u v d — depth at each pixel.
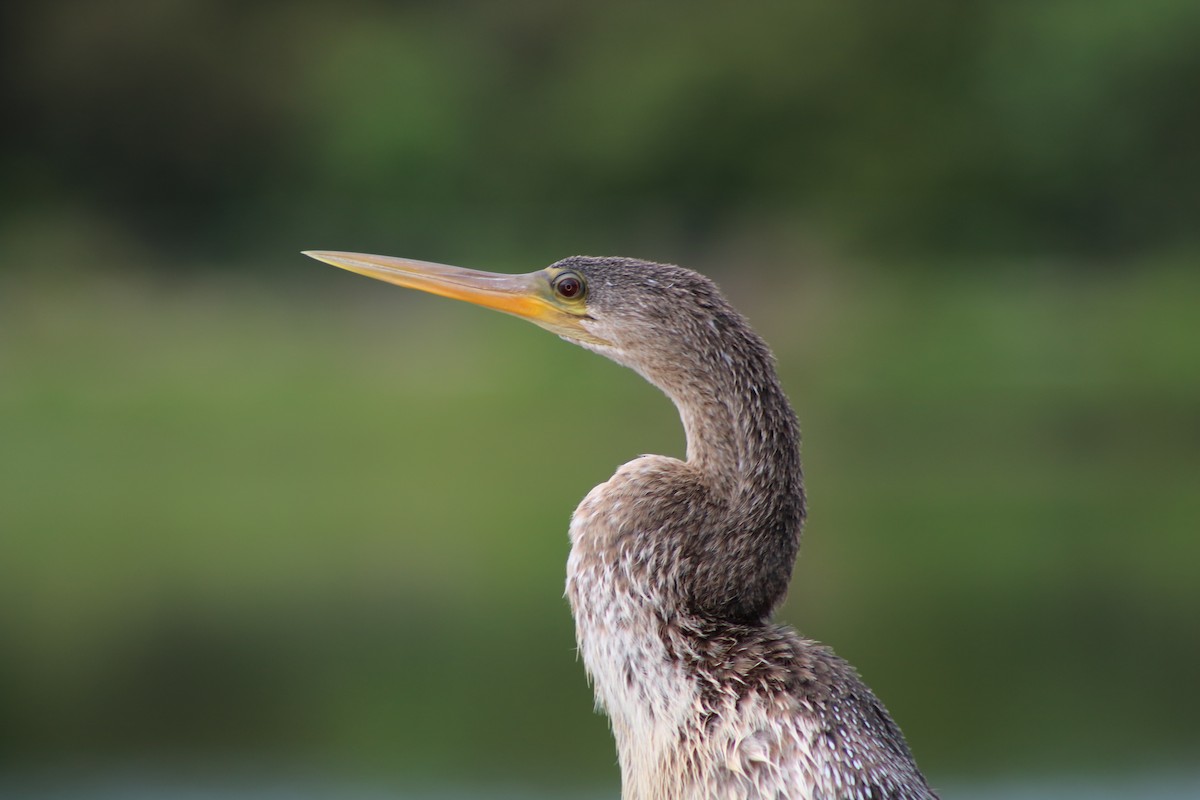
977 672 14.34
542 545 18.92
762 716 5.58
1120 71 31.83
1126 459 22.03
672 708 5.74
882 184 32.81
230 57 36.09
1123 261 30.97
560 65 35.62
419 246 30.39
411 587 17.31
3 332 25.55
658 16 34.91
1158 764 12.27
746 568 5.90
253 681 14.59
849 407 24.14
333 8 37.75
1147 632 15.48
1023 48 33.09
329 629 16.22
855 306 27.06
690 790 5.70
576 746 13.05
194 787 12.35
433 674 14.48
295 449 21.70
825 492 21.31
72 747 13.12
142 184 36.62
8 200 34.28
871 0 33.66
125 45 35.59
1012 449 22.66
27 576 18.58
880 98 33.53
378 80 34.16
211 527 20.12
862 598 16.56
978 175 33.09
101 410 23.27
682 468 6.05
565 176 34.09
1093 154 32.34
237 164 36.50
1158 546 18.64
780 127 33.81
